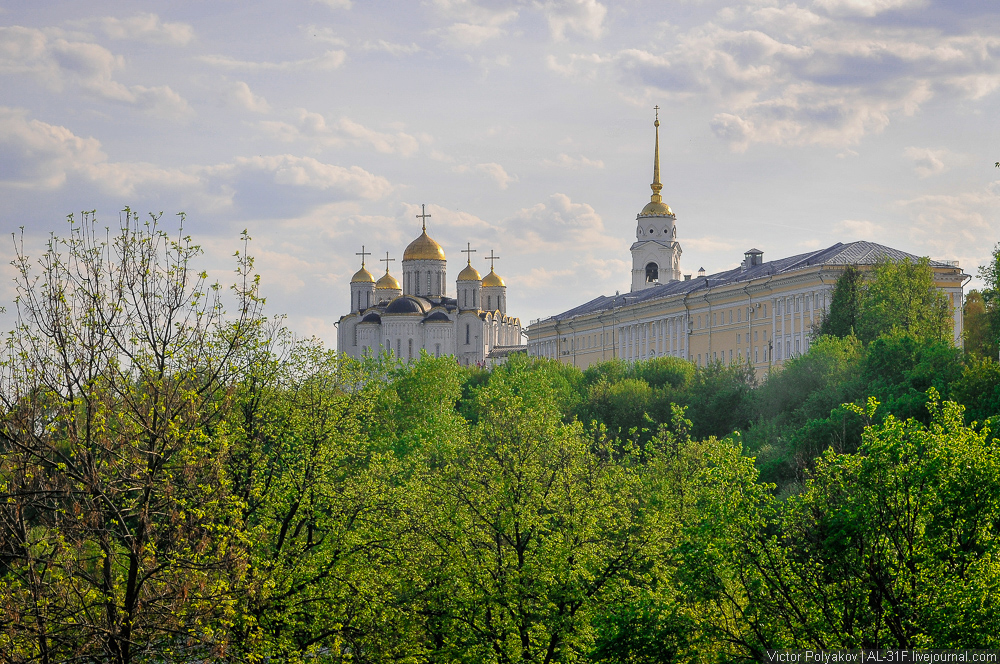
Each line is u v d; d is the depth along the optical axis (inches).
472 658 1460.4
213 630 1037.8
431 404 3255.4
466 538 1569.9
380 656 1373.0
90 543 1045.8
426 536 1530.5
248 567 1183.6
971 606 1107.3
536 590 1485.0
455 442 1817.2
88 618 1011.9
